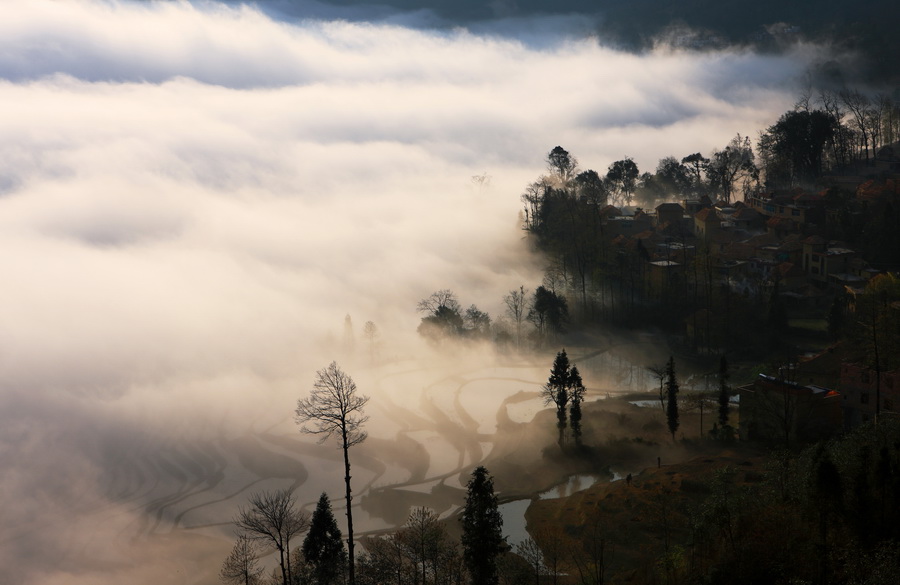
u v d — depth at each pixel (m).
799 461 90.12
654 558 91.25
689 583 77.81
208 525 129.62
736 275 198.62
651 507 103.38
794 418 116.88
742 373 158.12
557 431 141.50
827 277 188.62
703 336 177.62
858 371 120.69
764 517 78.75
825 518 71.31
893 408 116.12
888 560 63.19
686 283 197.75
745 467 109.56
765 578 72.19
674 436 130.50
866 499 71.62
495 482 128.00
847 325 159.25
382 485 132.38
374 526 119.12
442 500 124.81
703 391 152.25
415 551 92.12
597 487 116.38
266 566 109.62
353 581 84.00
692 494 105.31
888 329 131.38
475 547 80.00
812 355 155.25
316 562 88.56
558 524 107.44
